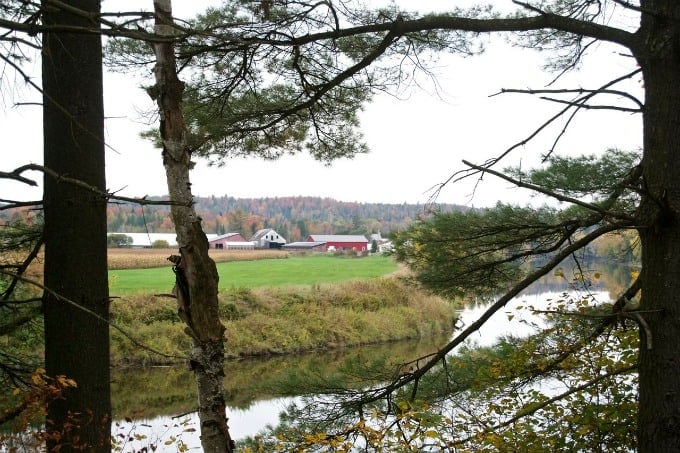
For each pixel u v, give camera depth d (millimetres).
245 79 5586
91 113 4176
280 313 24672
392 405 5574
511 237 5418
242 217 101188
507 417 5957
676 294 3840
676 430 3785
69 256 4090
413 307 28359
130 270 38188
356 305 26859
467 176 4367
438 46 5105
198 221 4195
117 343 18562
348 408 5562
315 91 5566
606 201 4922
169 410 13555
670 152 3900
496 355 6129
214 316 4164
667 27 3885
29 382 4820
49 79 4121
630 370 5062
